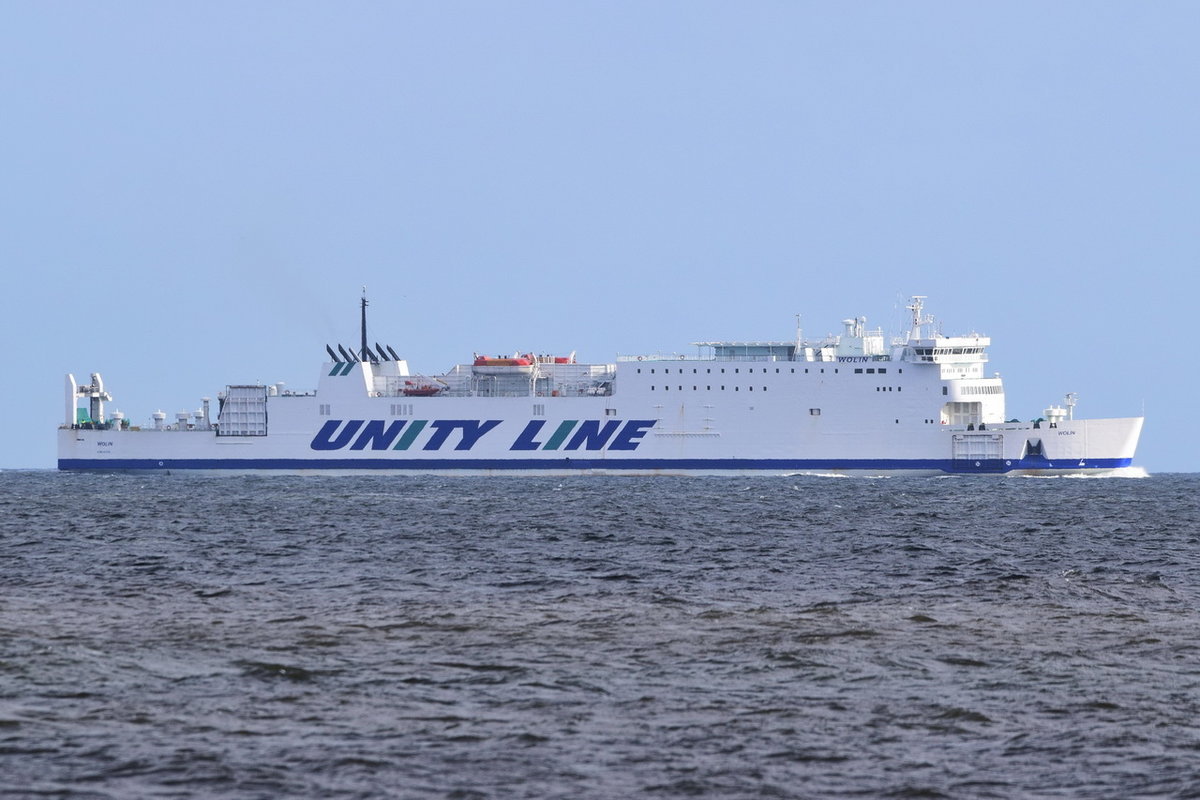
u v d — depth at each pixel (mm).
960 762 122062
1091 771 119812
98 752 122375
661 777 117375
